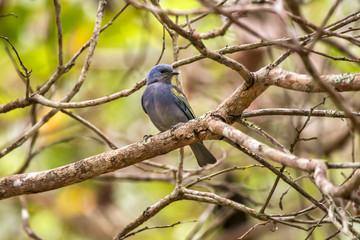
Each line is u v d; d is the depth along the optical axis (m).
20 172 10.23
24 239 15.34
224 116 7.09
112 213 16.30
